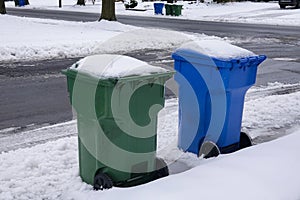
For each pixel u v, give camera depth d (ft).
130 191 10.48
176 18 88.17
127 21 75.05
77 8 119.55
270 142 14.20
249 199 10.14
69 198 11.52
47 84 27.25
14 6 130.31
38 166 13.66
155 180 11.23
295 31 65.77
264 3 128.47
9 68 32.48
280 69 34.47
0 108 21.52
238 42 50.57
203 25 72.08
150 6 125.90
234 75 13.00
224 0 125.59
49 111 21.22
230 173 11.41
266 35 59.16
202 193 10.25
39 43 42.42
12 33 49.78
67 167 13.65
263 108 21.59
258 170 11.63
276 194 10.50
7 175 13.01
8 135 17.47
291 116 20.49
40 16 85.35
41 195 11.88
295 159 12.50
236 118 14.06
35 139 17.01
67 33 52.26
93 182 11.70
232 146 14.32
